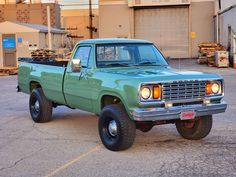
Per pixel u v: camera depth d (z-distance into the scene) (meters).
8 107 13.44
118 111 7.42
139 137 8.69
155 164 6.80
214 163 6.76
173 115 7.23
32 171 6.61
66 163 6.98
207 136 8.64
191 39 41.38
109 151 7.66
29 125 10.33
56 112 11.98
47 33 32.62
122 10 42.12
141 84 7.00
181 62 35.78
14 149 8.00
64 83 9.17
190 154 7.33
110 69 8.30
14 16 45.44
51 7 44.78
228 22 32.75
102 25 42.59
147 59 8.84
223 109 7.75
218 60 28.59
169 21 41.53
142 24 42.06
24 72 11.27
